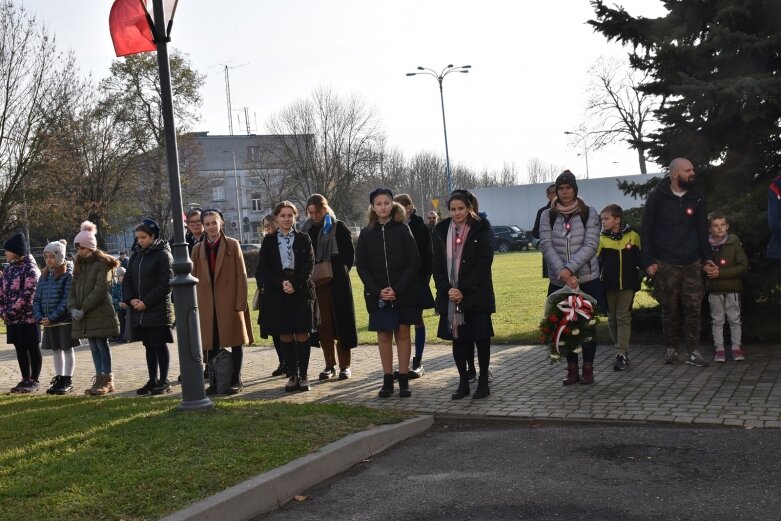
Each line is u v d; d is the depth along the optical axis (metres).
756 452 5.31
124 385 10.20
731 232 8.88
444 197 96.88
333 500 4.95
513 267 32.31
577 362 8.19
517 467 5.32
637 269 8.95
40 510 4.52
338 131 64.81
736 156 10.22
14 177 35.44
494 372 9.15
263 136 88.44
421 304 8.12
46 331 9.90
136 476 5.07
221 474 5.10
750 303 9.88
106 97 46.16
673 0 10.62
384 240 8.09
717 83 9.35
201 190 52.97
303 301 8.59
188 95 49.25
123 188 46.94
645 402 7.02
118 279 16.23
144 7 6.72
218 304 8.90
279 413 6.73
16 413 7.64
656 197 8.73
